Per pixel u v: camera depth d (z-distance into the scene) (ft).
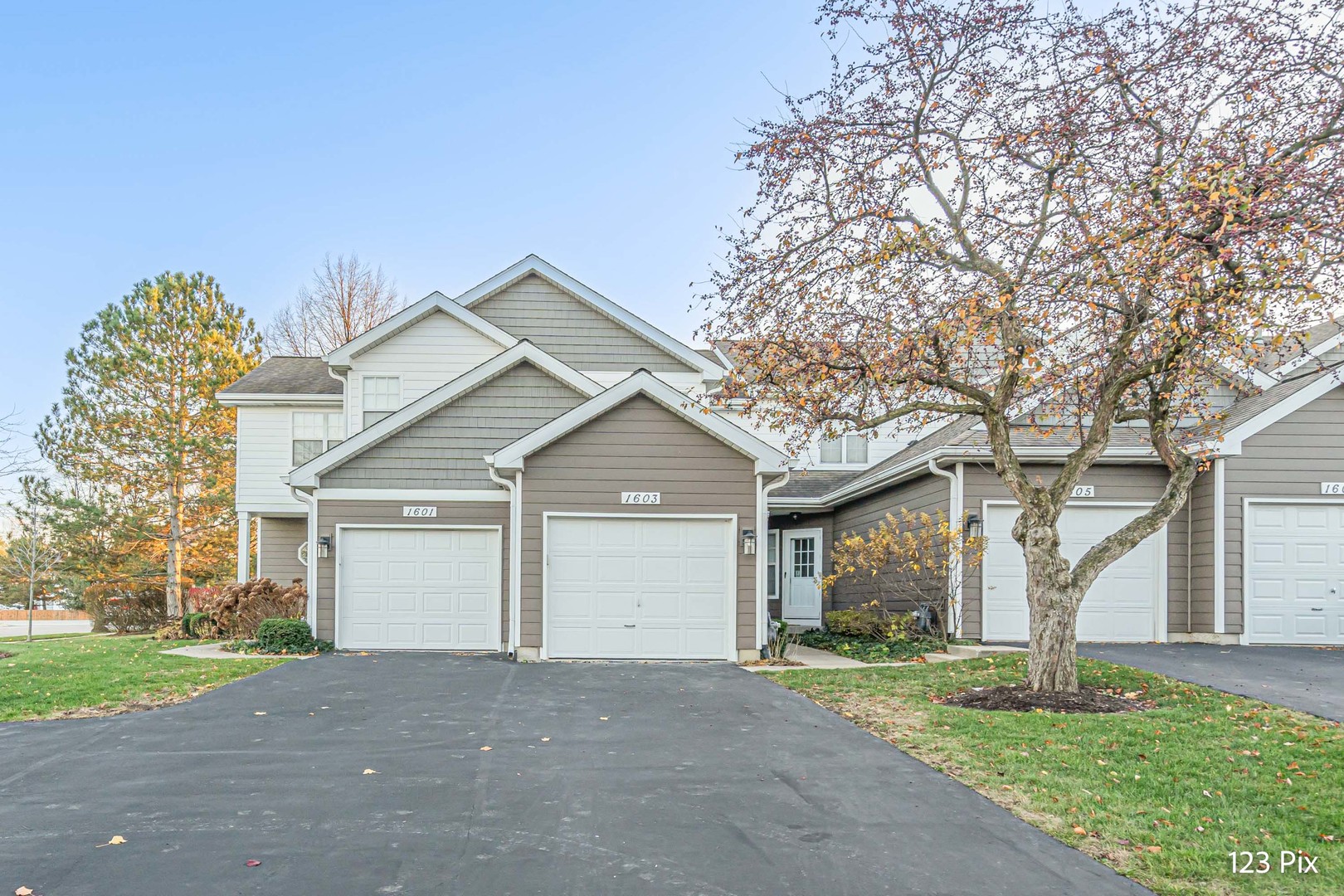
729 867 17.46
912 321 35.91
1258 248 27.32
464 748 27.14
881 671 42.14
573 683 39.06
